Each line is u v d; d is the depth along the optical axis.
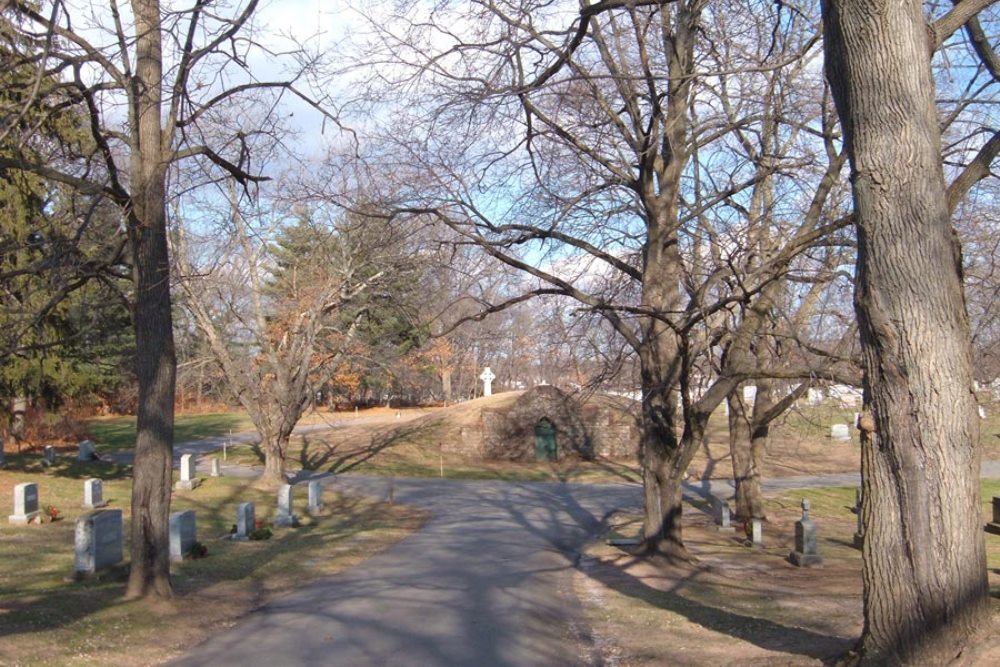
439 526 23.38
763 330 17.88
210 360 31.38
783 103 14.84
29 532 18.66
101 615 10.08
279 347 34.38
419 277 17.84
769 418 21.97
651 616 11.16
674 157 16.36
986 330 16.06
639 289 18.27
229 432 55.47
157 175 11.53
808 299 18.34
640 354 17.17
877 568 6.29
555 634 10.11
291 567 15.05
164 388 11.52
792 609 11.36
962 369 6.16
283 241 33.81
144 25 11.68
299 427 57.94
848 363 13.85
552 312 18.48
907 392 6.16
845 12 6.39
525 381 67.44
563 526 23.81
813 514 28.66
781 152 16.47
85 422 44.97
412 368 43.50
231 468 39.88
